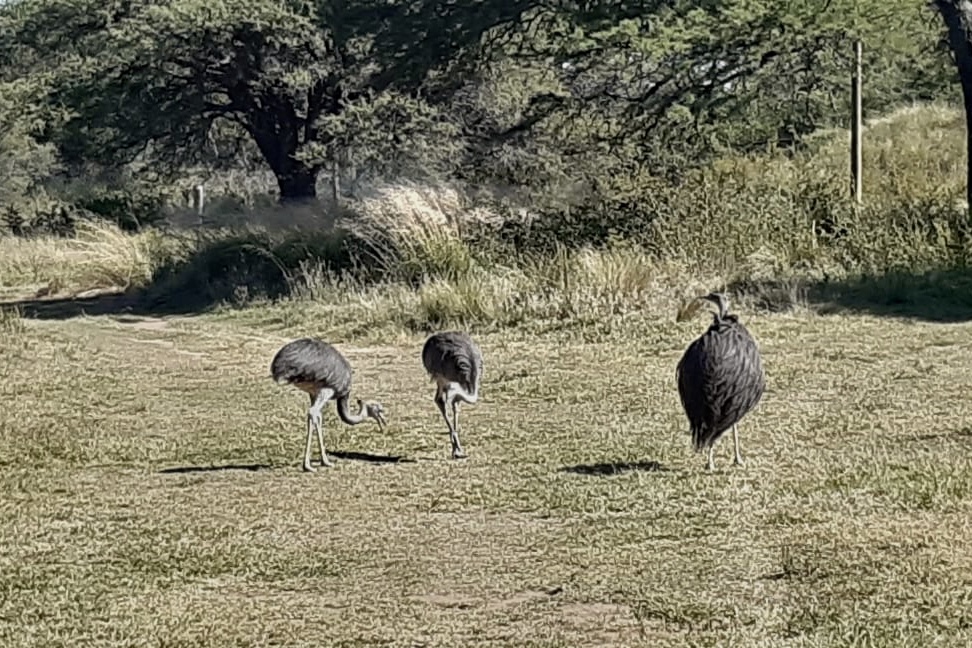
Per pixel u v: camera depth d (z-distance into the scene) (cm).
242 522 1198
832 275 2667
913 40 3341
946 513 1127
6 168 6512
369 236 3191
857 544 1040
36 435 1630
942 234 2756
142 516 1230
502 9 3494
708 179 3067
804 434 1495
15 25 5362
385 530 1156
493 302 2583
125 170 5947
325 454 1480
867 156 4106
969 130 2973
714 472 1322
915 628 854
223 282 3500
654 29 3106
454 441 1472
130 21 4559
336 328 2689
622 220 2988
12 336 2644
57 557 1090
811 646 827
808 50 3259
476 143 4247
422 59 3653
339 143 4503
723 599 933
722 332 1328
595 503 1216
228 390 2016
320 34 4541
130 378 2150
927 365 1920
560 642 862
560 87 3869
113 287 3938
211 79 4866
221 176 7169
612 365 2062
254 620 923
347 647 866
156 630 903
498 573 1019
